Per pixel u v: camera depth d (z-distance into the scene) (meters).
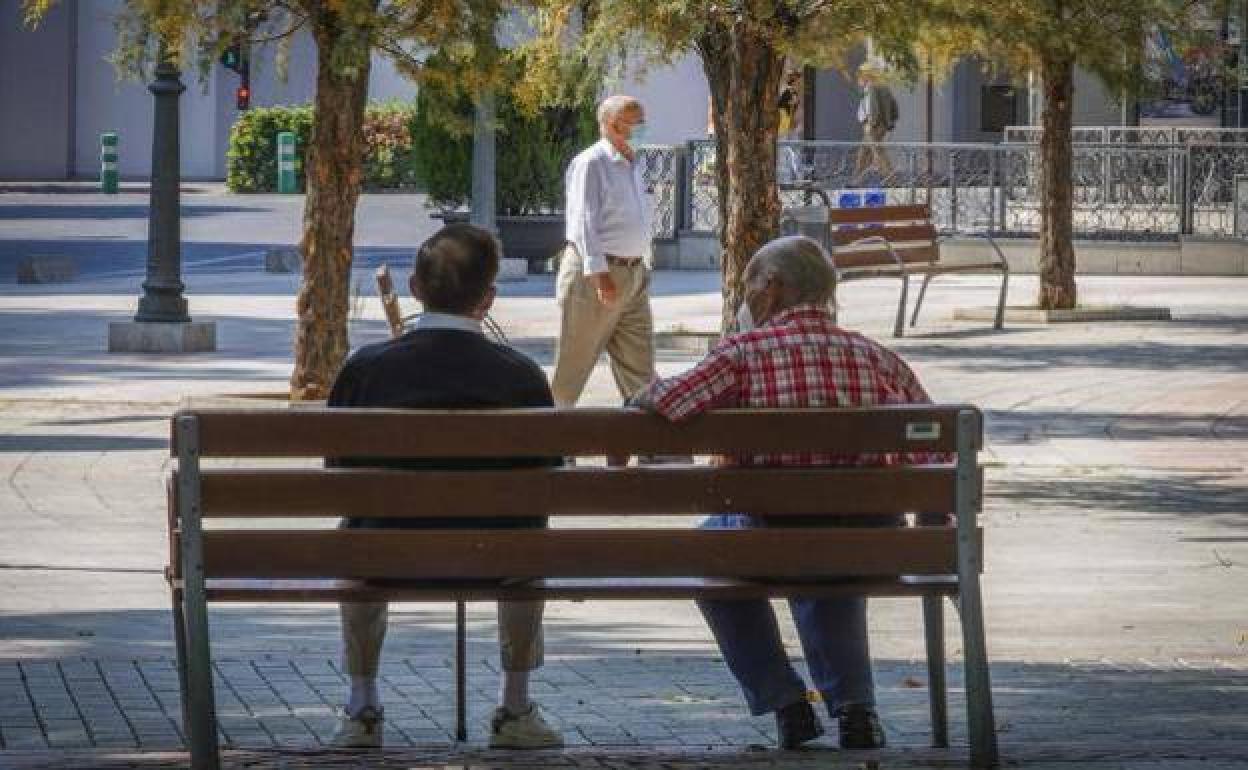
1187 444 28.59
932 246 42.84
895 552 12.03
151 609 18.08
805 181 61.16
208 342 38.31
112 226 73.56
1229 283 54.09
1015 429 29.81
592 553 11.91
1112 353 38.41
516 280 53.94
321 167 29.52
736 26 27.84
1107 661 16.42
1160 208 57.47
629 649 16.91
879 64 30.69
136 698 14.24
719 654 16.66
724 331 28.47
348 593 11.78
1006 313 43.88
